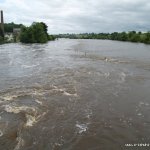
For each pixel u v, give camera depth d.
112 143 9.38
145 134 10.17
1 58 35.44
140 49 57.50
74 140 9.48
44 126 10.52
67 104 13.41
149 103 13.99
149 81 19.64
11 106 12.77
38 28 90.50
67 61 31.64
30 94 15.12
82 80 19.34
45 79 19.66
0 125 10.42
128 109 12.98
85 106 13.21
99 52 47.22
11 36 108.88
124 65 28.53
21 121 10.88
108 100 14.38
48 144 9.09
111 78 20.38
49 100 13.98
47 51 48.88
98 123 11.08
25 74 22.22
